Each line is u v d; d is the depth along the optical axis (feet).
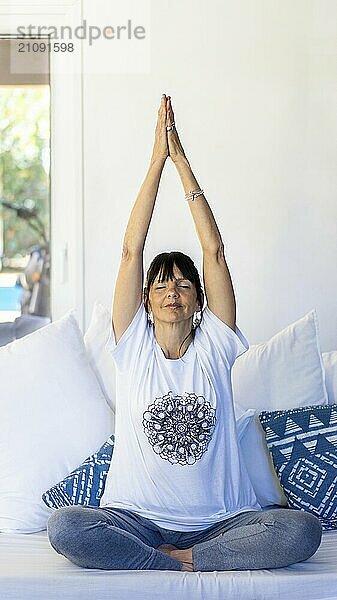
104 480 8.79
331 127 11.71
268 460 9.23
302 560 7.73
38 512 8.87
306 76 11.67
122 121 11.78
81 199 11.84
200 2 11.65
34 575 7.39
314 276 11.83
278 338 10.03
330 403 9.99
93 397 9.48
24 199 11.96
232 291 8.85
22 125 11.94
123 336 8.61
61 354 9.61
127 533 7.72
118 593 7.29
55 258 11.94
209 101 11.73
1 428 9.16
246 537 7.76
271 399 9.69
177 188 11.76
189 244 11.81
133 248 8.67
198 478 8.35
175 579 7.40
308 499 8.82
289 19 11.63
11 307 11.99
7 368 9.45
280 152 11.75
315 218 11.79
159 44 11.71
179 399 8.41
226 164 11.76
